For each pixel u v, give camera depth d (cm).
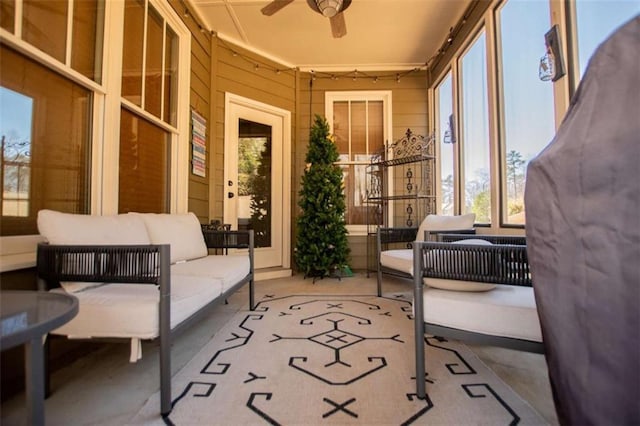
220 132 355
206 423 107
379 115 434
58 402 119
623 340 66
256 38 363
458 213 329
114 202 190
